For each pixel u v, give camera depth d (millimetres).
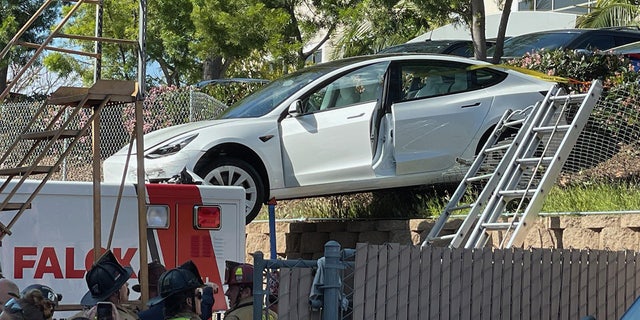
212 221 13625
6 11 37281
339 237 18438
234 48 33406
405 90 17234
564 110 15359
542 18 31766
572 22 32094
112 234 12016
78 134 11109
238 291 10062
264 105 17531
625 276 11742
